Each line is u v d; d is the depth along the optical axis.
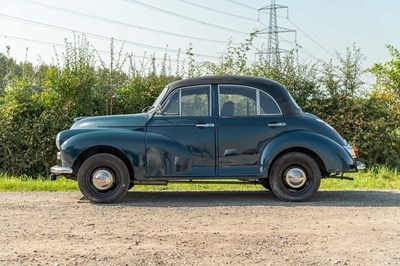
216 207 7.50
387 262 4.63
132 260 4.67
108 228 6.00
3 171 13.31
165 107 8.17
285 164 8.04
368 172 12.84
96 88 14.10
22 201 8.05
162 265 4.53
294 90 14.59
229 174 8.02
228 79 8.25
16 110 13.51
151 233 5.73
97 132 8.04
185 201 8.16
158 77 14.57
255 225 6.16
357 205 7.68
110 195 7.94
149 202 8.05
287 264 4.57
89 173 7.97
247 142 8.03
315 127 8.11
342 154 7.96
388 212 7.05
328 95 14.59
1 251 4.98
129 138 7.99
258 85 8.21
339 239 5.45
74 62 13.88
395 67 15.28
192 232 5.77
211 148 8.03
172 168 8.00
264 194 8.99
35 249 5.05
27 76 14.05
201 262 4.61
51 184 9.95
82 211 7.17
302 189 8.05
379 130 14.03
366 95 14.65
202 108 8.16
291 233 5.71
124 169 7.98
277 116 8.12
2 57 14.70
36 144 13.34
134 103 14.02
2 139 13.35
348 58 14.59
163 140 8.00
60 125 13.35
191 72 14.85
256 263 4.59
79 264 4.56
